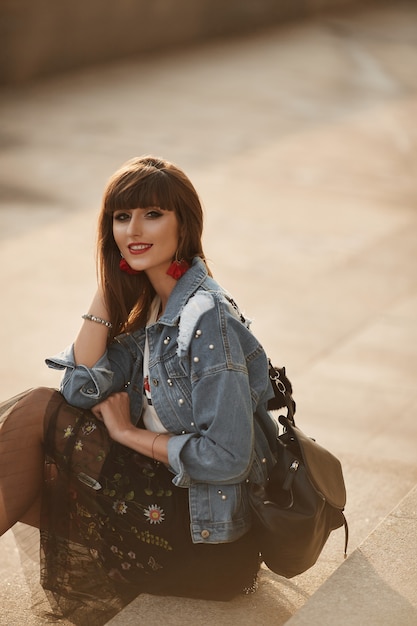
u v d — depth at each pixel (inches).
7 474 119.6
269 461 120.7
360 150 481.1
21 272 312.8
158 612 119.5
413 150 486.3
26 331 269.3
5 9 574.6
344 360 244.8
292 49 742.5
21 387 236.2
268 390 119.6
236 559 120.3
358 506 164.2
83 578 122.4
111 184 118.1
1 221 360.2
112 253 124.4
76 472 119.2
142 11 676.7
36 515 125.2
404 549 121.0
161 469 120.0
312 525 113.3
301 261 328.2
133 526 119.6
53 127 498.6
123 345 126.2
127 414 121.6
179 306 118.3
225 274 313.3
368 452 193.2
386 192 414.9
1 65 580.7
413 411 214.7
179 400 117.7
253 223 367.2
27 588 143.7
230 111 549.6
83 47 634.2
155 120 520.4
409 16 925.8
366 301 290.8
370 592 112.6
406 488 172.1
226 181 420.5
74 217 367.6
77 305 288.8
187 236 120.0
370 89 626.8
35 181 409.4
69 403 122.0
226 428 112.7
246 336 116.0
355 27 850.1
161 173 117.0
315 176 433.7
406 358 246.7
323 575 136.0
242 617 120.0
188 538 118.8
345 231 362.3
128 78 621.0
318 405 217.5
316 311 281.4
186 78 628.7
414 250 343.0
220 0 753.0
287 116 546.3
